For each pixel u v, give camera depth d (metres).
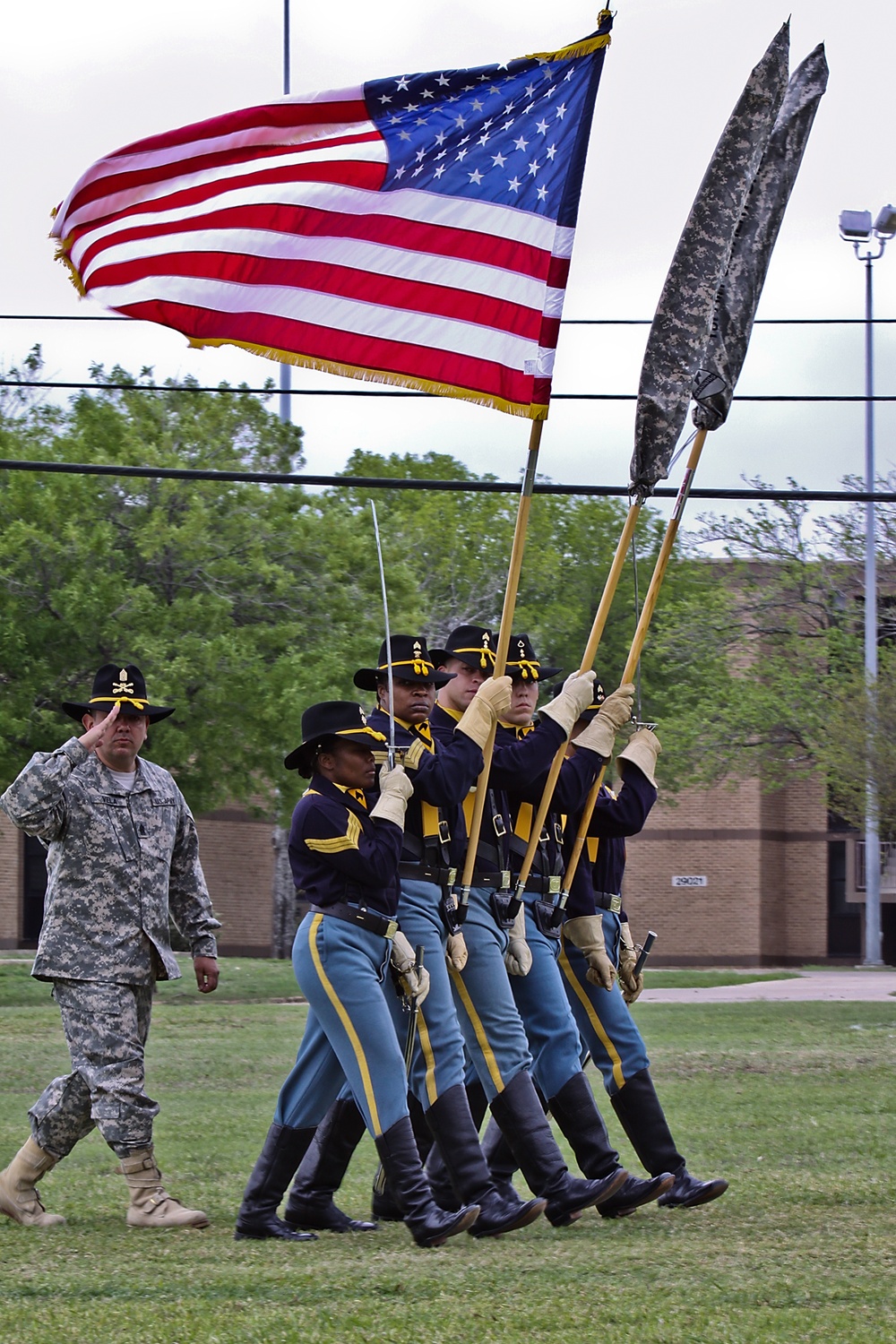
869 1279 9.95
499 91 13.42
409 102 13.39
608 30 13.40
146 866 13.06
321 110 13.33
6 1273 10.41
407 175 13.38
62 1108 12.71
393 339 13.24
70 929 12.84
